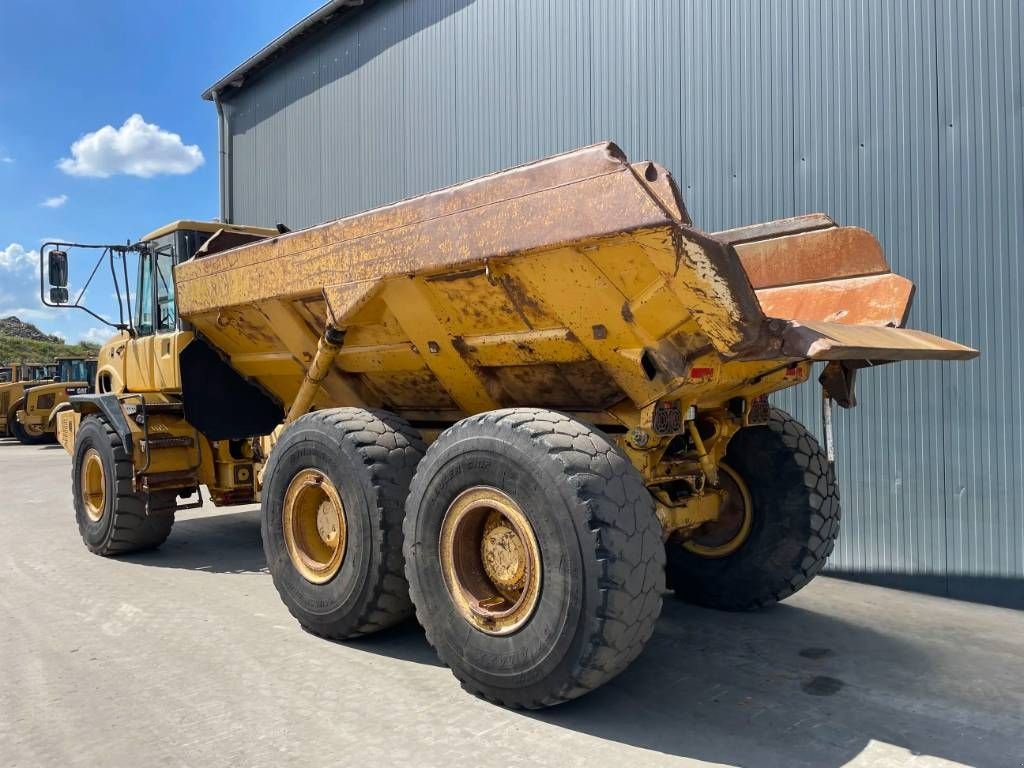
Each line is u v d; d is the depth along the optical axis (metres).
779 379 4.02
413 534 3.67
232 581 5.65
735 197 6.21
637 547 3.07
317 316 4.68
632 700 3.49
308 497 4.43
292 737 3.12
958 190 5.18
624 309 3.33
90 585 5.54
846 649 4.18
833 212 5.70
